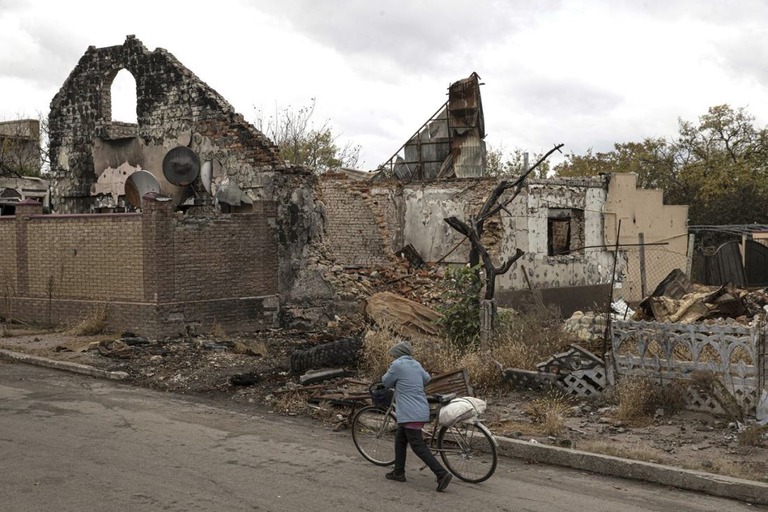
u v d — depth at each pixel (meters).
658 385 10.52
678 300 14.84
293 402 11.48
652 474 8.12
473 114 24.20
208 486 7.51
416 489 7.62
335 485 7.68
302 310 18.70
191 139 19.69
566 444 9.06
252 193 18.81
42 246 18.03
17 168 37.19
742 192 43.38
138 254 16.44
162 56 19.97
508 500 7.33
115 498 7.07
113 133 20.53
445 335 13.87
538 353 12.56
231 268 17.62
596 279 24.47
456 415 7.88
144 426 10.05
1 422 10.06
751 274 24.06
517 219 21.64
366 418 8.73
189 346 15.50
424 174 24.97
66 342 15.80
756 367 9.66
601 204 24.70
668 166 52.72
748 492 7.52
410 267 22.38
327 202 22.22
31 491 7.23
